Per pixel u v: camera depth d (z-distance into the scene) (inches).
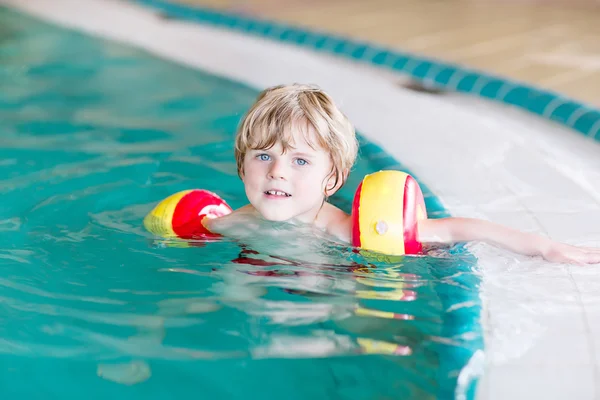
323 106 80.8
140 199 100.0
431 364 61.9
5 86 161.5
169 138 127.2
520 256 80.8
